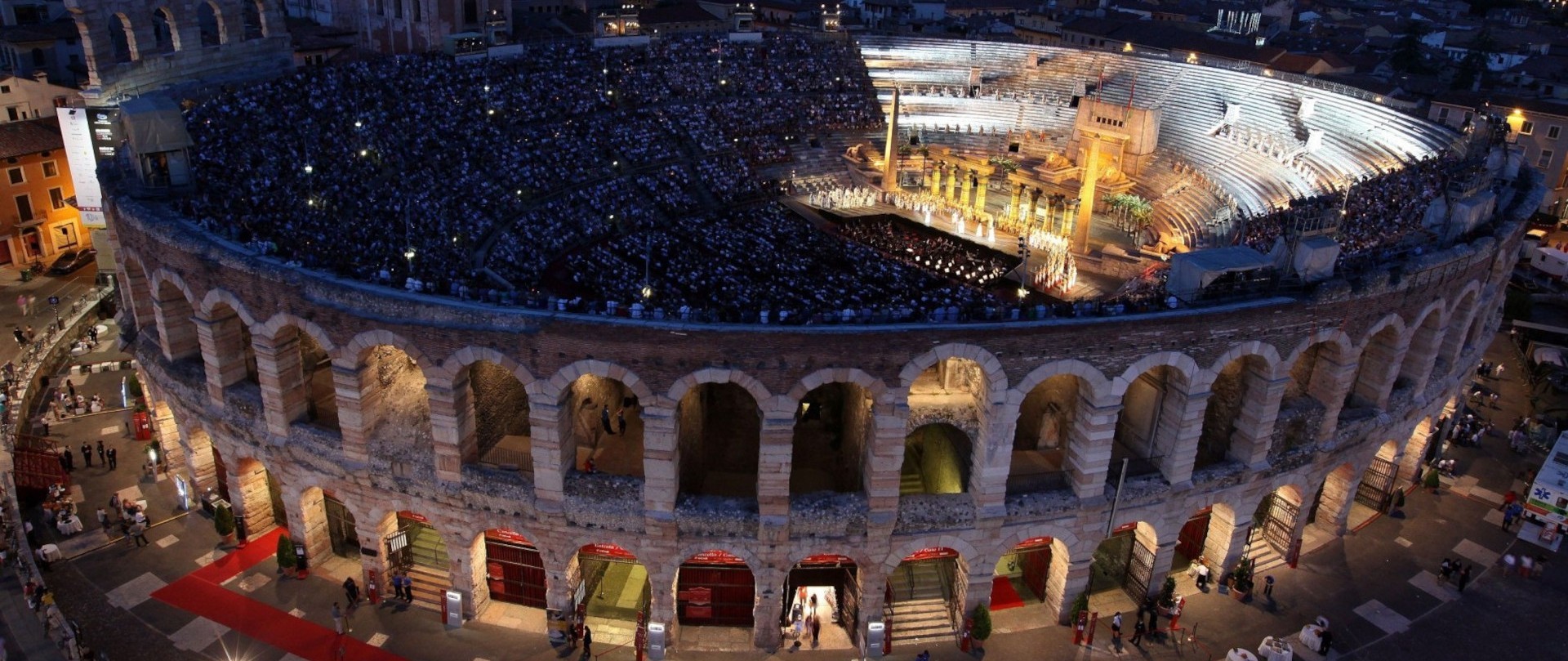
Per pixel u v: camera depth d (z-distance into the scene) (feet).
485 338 137.49
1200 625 163.84
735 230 311.47
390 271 156.15
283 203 206.90
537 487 146.51
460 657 152.87
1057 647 159.12
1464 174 210.59
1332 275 157.58
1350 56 499.10
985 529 151.64
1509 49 569.64
